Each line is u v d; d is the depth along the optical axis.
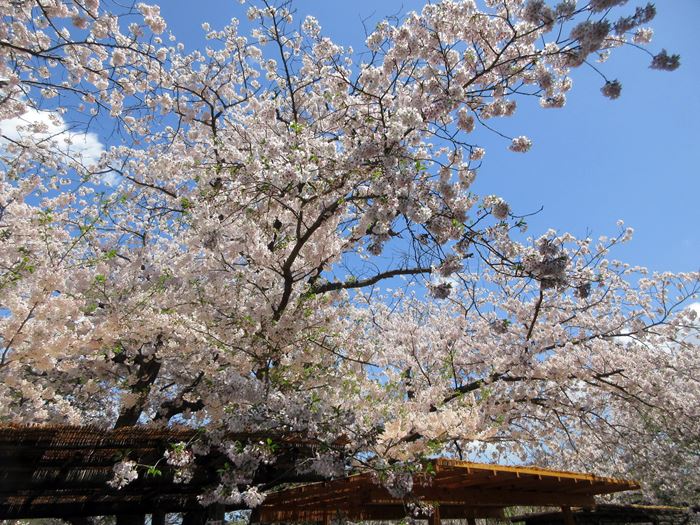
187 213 5.20
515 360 6.86
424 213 3.97
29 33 5.03
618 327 8.50
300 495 6.67
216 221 4.91
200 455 4.87
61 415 6.03
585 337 8.16
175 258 5.86
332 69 6.38
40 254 5.02
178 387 7.45
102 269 4.81
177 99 6.73
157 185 7.63
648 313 8.92
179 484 5.13
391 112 5.11
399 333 8.51
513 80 4.94
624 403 9.33
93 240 6.95
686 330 8.61
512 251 4.32
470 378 8.45
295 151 4.64
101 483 4.62
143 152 7.63
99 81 5.95
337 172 4.79
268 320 5.52
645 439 10.31
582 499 7.75
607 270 8.98
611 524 11.03
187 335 5.49
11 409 5.98
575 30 3.58
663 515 10.84
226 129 7.09
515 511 15.59
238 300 5.66
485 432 4.61
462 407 5.04
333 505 7.75
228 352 5.39
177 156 7.42
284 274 5.33
